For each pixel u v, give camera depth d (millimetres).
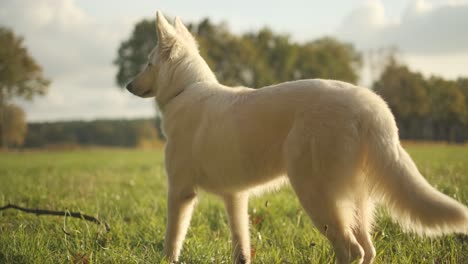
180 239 4285
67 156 29594
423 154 19969
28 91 52844
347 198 3354
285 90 3580
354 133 3234
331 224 3332
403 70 59844
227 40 53875
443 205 2873
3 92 51906
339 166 3268
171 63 4742
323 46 66188
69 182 10773
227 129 3822
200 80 4570
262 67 55000
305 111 3398
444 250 4059
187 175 4262
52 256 4113
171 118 4426
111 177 12156
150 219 5816
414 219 3020
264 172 3711
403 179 3053
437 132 63219
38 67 53281
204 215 6148
